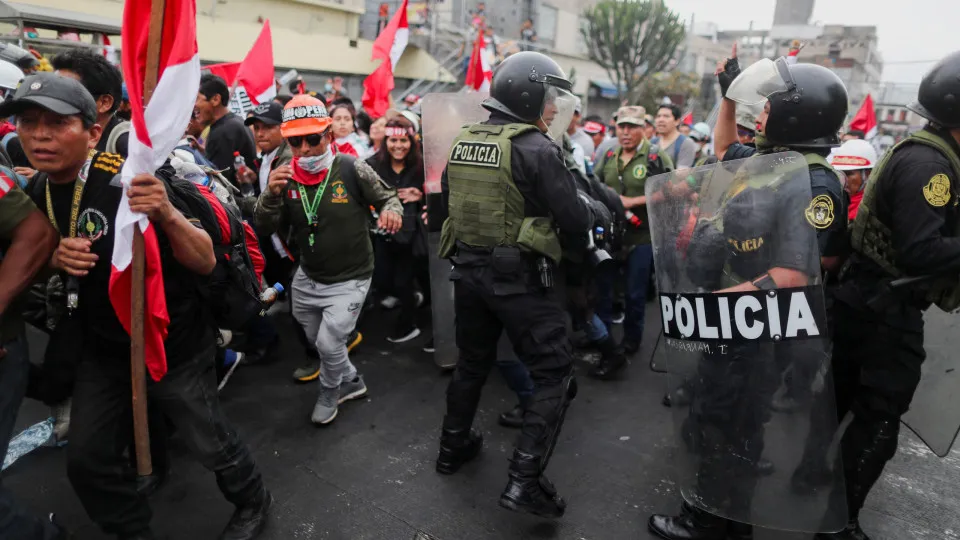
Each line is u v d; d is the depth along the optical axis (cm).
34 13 590
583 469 288
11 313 182
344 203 298
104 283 187
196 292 204
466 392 270
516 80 237
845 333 226
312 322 325
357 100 1557
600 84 2773
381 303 504
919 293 209
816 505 202
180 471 273
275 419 321
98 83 219
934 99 200
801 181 186
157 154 170
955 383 228
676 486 276
